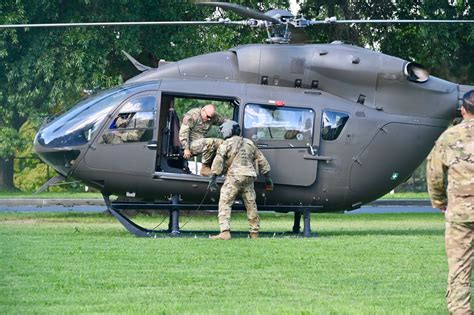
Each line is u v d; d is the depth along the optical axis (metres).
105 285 33.44
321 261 40.88
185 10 96.19
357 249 46.03
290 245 47.75
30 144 134.25
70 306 29.16
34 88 103.31
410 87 56.75
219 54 57.38
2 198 103.81
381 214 89.56
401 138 56.50
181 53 95.31
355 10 102.69
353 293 32.19
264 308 28.92
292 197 55.97
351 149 55.94
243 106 55.06
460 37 100.25
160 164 55.94
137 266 38.62
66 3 96.69
